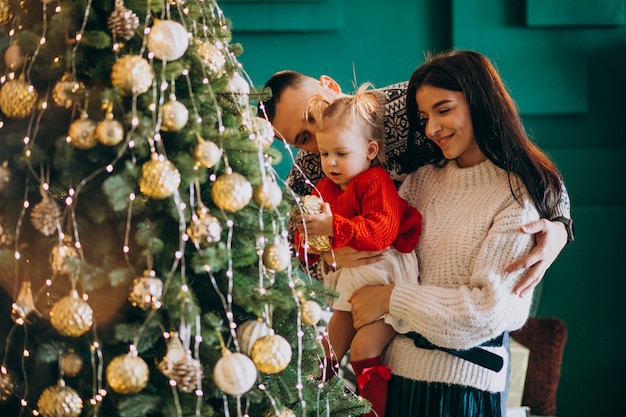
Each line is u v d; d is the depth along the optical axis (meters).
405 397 2.05
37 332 1.70
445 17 3.69
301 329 1.78
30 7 1.67
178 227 1.62
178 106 1.55
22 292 1.64
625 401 3.74
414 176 2.22
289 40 3.67
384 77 3.70
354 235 1.97
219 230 1.57
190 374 1.54
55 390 1.60
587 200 3.71
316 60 3.68
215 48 1.67
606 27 3.69
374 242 1.99
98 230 1.63
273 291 1.67
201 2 1.75
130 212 1.53
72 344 1.64
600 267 3.70
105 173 1.60
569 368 3.74
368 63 3.69
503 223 1.96
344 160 2.09
